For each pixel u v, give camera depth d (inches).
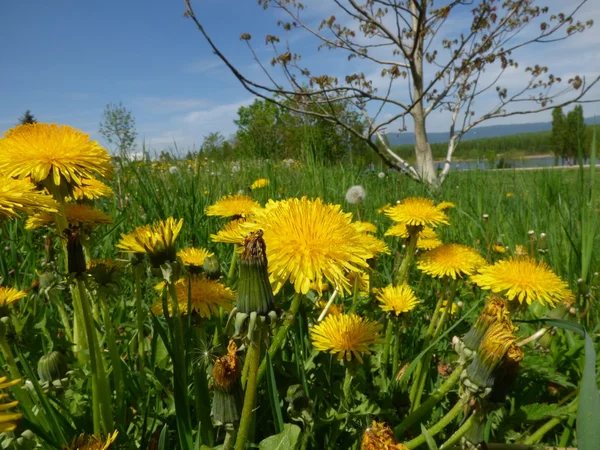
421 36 432.8
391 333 97.6
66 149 67.1
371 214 201.9
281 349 83.1
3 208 53.3
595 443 49.6
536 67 421.1
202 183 226.4
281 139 471.5
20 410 62.7
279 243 58.1
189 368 72.8
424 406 70.8
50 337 94.8
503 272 88.3
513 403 85.4
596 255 149.4
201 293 81.4
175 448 66.2
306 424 66.2
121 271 79.3
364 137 406.0
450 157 446.0
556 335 104.3
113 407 74.7
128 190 177.3
